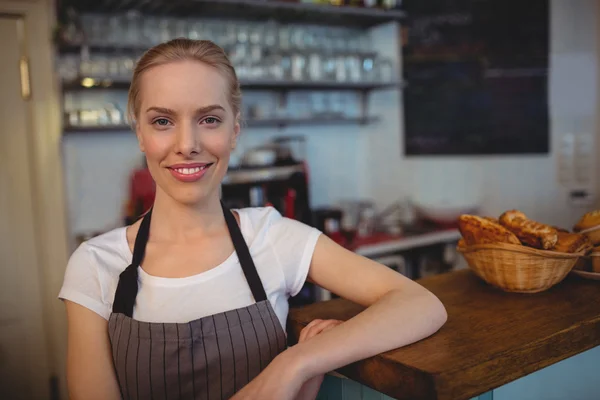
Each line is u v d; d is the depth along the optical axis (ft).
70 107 9.48
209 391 3.48
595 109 10.64
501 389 3.75
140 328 3.42
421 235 10.82
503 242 4.38
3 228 9.21
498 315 3.87
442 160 11.94
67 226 9.62
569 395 4.23
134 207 9.47
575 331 3.58
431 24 11.66
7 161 9.16
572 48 10.73
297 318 3.99
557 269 4.37
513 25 11.04
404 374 2.98
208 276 3.70
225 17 10.64
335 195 12.60
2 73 9.04
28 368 9.48
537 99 11.05
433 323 3.43
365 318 3.32
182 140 3.46
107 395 3.50
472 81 11.48
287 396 3.02
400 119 12.26
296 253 3.91
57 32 8.73
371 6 11.09
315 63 10.69
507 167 11.40
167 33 9.68
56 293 9.54
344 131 12.66
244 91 11.09
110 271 3.69
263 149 10.97
